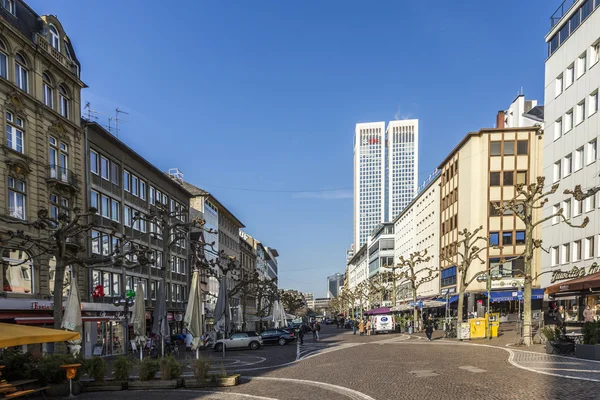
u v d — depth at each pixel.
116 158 38.78
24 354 14.73
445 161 62.06
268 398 12.15
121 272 38.12
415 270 80.31
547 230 37.16
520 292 42.47
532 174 52.19
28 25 28.62
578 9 33.47
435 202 68.31
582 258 31.92
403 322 50.00
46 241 21.88
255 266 111.06
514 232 51.72
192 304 19.25
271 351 30.94
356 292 107.06
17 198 26.02
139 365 15.25
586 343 17.42
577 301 31.88
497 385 12.38
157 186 48.53
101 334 33.53
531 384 12.23
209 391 13.73
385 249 104.62
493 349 22.84
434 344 28.41
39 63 28.69
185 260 55.59
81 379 15.82
